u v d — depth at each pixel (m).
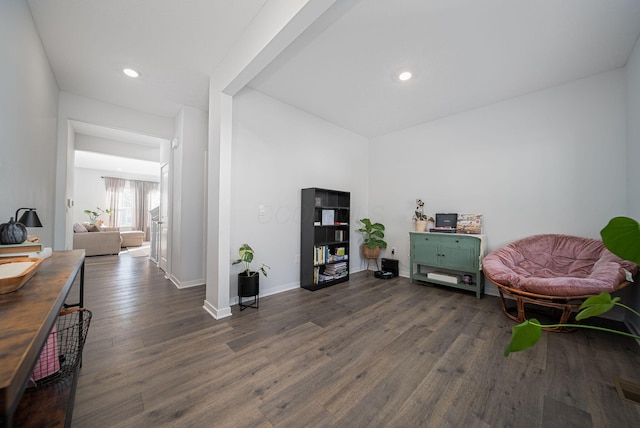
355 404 1.34
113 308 2.62
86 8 1.78
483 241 3.18
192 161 3.49
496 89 2.93
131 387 1.43
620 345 1.96
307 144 3.65
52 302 0.71
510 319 2.44
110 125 3.31
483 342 2.00
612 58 2.36
